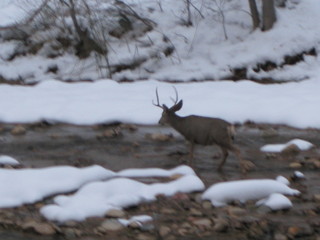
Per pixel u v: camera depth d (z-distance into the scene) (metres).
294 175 12.58
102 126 16.75
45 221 10.46
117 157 14.11
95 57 23.80
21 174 11.94
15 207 10.99
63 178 11.92
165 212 10.84
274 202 10.96
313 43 24.20
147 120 16.89
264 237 9.98
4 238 9.85
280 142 15.27
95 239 9.83
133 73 23.61
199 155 14.23
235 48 24.08
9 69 24.61
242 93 19.09
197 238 9.90
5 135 16.02
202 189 11.81
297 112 16.78
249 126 16.69
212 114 16.97
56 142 15.40
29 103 18.20
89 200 10.99
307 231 10.09
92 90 20.12
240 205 11.16
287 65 23.55
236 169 13.21
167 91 19.61
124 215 10.62
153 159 13.93
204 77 23.14
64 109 17.48
